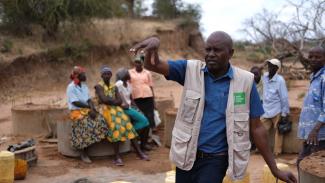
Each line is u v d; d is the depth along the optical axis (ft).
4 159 19.47
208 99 9.88
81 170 23.29
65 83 65.82
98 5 73.41
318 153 15.23
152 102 28.50
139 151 25.75
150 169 23.44
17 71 61.31
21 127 31.81
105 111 24.77
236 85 9.83
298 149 26.37
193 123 9.86
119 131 24.44
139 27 89.51
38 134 31.65
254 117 10.11
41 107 32.65
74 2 70.23
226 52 9.68
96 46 74.28
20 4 66.44
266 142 10.26
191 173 10.08
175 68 10.03
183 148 9.88
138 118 26.21
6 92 58.13
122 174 22.59
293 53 60.70
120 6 87.81
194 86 9.89
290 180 10.35
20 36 67.77
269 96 25.12
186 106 9.89
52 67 66.49
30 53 63.46
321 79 16.03
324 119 15.52
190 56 99.40
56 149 27.63
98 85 24.88
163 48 94.27
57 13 67.46
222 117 9.84
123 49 79.36
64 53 68.74
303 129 16.69
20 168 21.30
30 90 60.85
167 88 74.95
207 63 9.80
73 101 24.58
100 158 25.53
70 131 25.45
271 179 17.57
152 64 9.82
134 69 28.17
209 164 9.84
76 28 73.41
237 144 9.75
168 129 28.09
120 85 25.73
